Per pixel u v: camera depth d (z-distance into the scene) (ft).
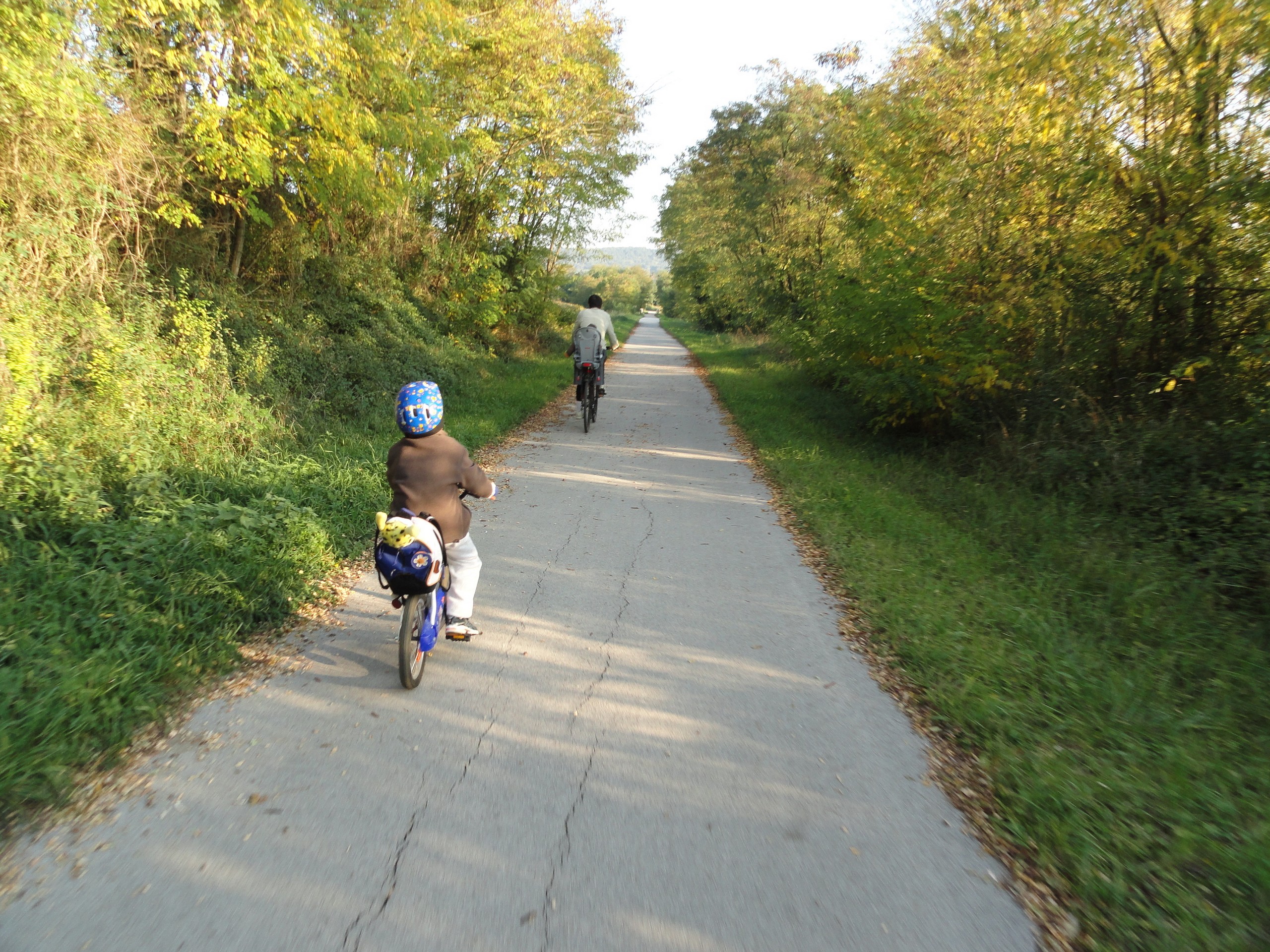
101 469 19.85
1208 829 10.50
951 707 13.75
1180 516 24.13
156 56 27.53
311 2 32.96
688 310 174.50
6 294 20.42
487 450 36.47
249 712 13.08
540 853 9.87
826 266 54.29
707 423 48.16
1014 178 34.09
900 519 26.20
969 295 36.63
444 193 61.62
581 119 66.49
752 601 19.08
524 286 76.28
